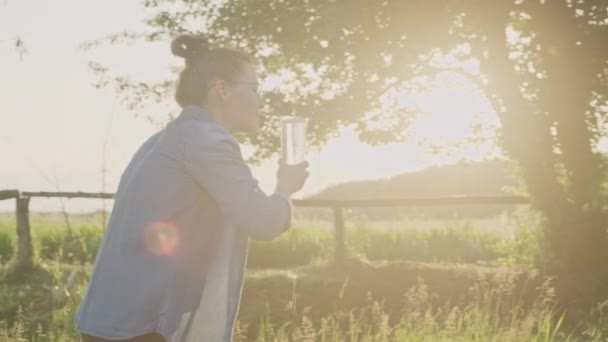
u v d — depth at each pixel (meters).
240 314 10.12
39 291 10.50
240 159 3.26
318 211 25.16
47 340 8.65
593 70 12.12
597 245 11.91
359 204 12.28
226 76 3.35
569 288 10.90
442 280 11.14
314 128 12.50
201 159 3.18
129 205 3.22
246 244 3.34
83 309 3.21
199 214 3.23
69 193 11.56
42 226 13.95
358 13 11.36
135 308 3.10
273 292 10.73
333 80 12.70
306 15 12.08
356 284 11.02
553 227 12.09
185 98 3.40
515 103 12.34
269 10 12.12
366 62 11.93
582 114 12.25
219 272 3.26
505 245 12.92
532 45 12.41
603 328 8.88
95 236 13.37
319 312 10.29
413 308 9.66
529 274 10.82
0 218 14.08
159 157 3.25
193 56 3.43
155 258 3.15
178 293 3.14
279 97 12.56
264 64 12.79
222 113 3.39
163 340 3.16
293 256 13.78
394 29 11.64
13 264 11.45
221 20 12.52
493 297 10.29
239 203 3.16
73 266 11.73
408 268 11.62
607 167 12.28
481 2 11.90
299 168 3.37
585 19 12.01
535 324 8.77
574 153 12.26
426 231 16.45
